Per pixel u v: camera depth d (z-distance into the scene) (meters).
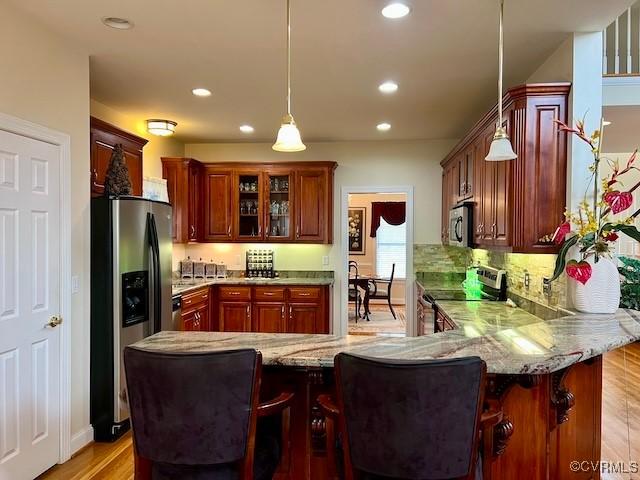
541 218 2.83
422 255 5.72
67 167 2.87
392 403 1.29
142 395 1.42
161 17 2.54
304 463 1.99
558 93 2.79
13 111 2.46
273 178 5.72
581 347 1.80
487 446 1.68
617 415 3.56
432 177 5.70
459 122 4.82
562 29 2.67
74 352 2.95
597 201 2.70
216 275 5.79
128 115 4.56
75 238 2.96
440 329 3.71
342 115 4.55
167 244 3.72
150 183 4.76
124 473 2.71
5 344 2.40
